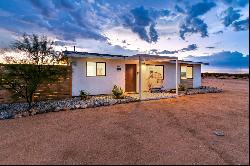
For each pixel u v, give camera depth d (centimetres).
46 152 534
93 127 766
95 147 564
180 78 2119
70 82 1453
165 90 1969
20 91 1105
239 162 461
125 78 1752
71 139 633
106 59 1628
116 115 966
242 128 733
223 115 949
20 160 488
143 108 1135
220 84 2973
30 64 1075
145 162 469
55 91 1388
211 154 507
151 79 1914
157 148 552
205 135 659
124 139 628
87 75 1570
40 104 1225
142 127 759
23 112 1012
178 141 604
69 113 1018
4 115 962
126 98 1445
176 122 827
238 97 1573
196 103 1298
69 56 1377
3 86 1077
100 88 1606
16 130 736
